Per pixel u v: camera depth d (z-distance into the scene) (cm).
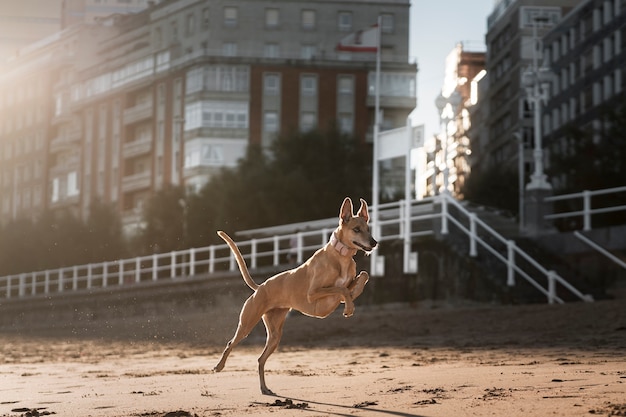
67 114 10506
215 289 3697
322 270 920
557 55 7600
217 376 1274
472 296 2620
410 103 8231
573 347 1530
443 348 1703
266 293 950
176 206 6600
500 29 9569
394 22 8650
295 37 8756
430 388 948
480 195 6862
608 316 1944
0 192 11862
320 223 3738
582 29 7156
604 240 2688
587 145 4875
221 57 8219
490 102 10088
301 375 1234
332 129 6656
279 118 8200
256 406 875
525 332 1891
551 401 805
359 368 1342
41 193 11031
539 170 3061
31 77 11312
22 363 1819
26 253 8119
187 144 8281
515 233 3150
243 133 8156
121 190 9250
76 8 12262
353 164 6531
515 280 2605
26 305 5306
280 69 8225
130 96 9400
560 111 7550
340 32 8712
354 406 845
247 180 6150
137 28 9469
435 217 2847
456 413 766
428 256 2777
